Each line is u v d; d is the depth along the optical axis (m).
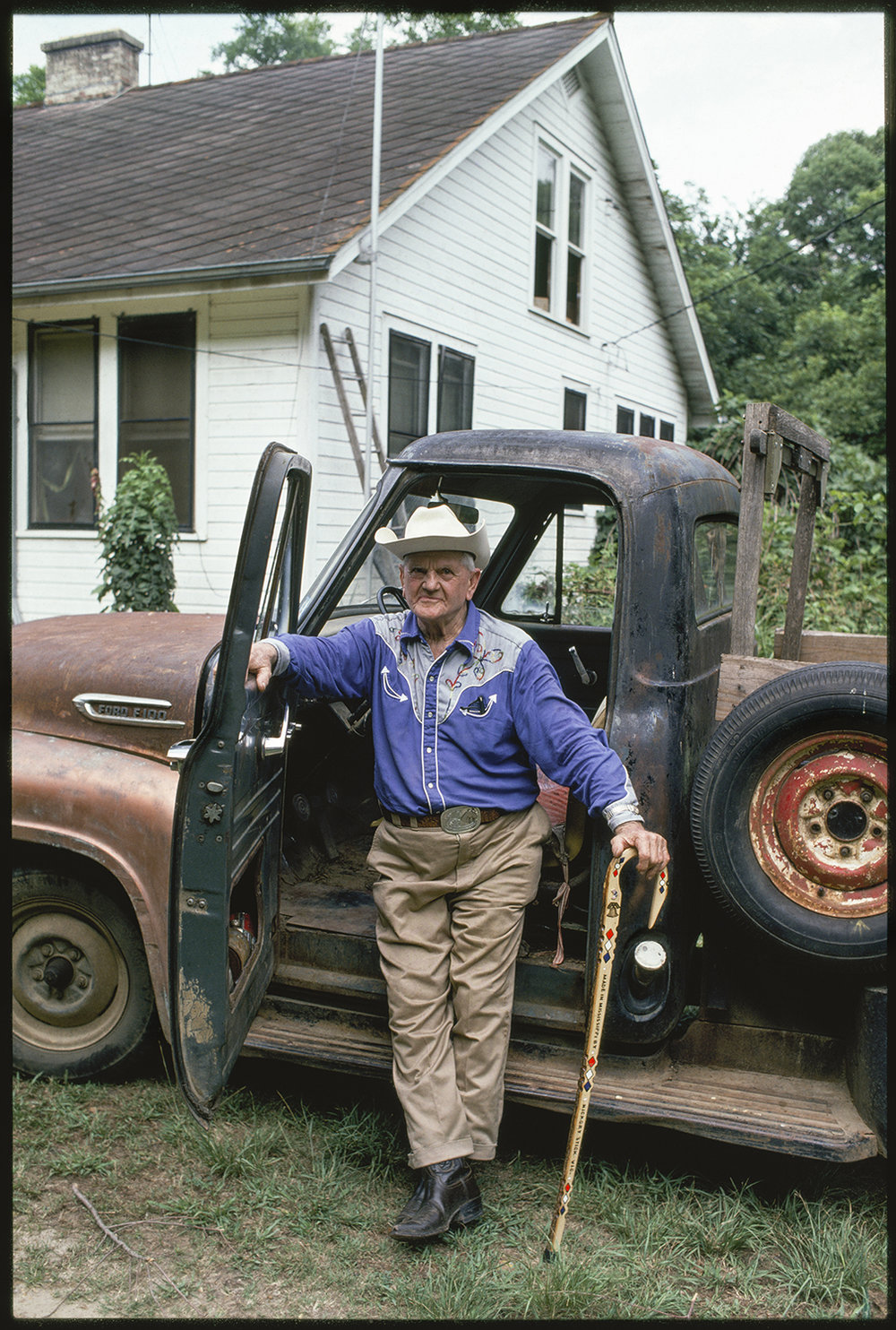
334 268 7.84
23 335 9.71
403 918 2.62
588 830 2.78
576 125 12.86
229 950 2.59
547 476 2.74
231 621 2.35
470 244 10.77
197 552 9.16
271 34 23.02
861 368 26.41
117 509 8.27
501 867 2.59
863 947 2.32
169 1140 2.84
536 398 12.44
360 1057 2.76
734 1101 2.53
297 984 2.95
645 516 2.61
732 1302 2.32
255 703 2.63
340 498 8.98
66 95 15.40
